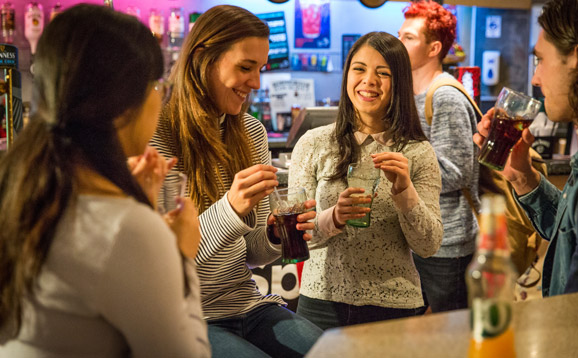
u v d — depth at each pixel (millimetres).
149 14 5176
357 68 2168
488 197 921
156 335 1004
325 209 2174
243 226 1716
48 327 999
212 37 1866
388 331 1075
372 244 2111
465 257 2852
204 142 1913
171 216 1299
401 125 2188
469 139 2826
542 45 1631
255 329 1878
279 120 5523
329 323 2152
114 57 1033
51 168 992
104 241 972
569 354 1023
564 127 4805
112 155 1050
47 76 1013
